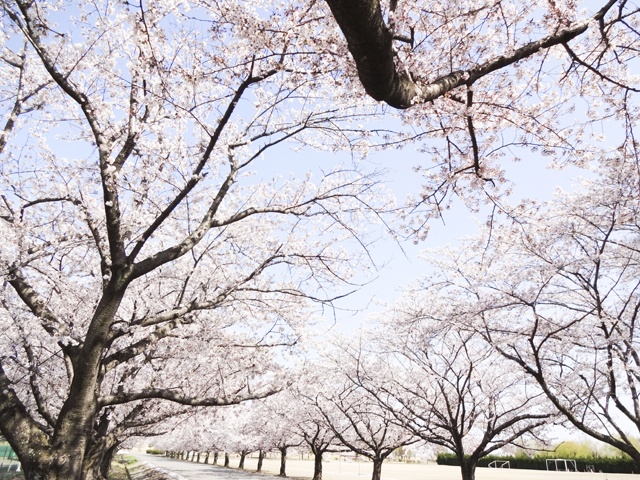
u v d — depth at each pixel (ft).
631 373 23.58
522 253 28.17
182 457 185.37
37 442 14.02
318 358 49.62
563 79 15.94
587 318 28.22
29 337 24.38
